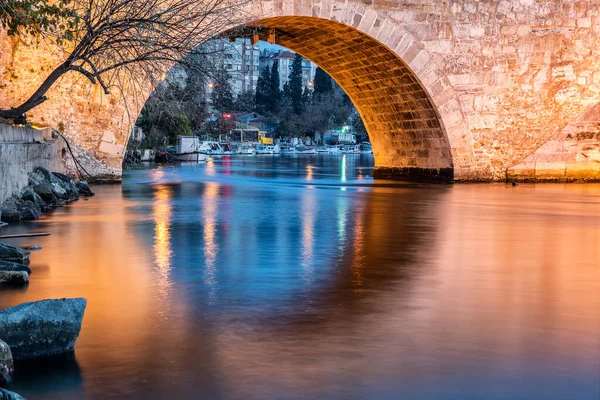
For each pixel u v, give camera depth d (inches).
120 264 434.3
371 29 1096.8
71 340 267.4
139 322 304.2
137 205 796.0
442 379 241.8
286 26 1139.9
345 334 289.7
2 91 952.9
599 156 1202.6
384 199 917.8
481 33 1154.7
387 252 490.9
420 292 366.6
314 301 344.5
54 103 973.8
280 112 5644.7
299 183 1250.6
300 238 553.6
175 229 596.4
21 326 259.4
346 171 1737.2
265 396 226.4
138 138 2324.1
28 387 232.1
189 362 255.1
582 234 598.5
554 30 1180.5
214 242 525.7
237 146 3727.9
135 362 254.5
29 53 956.0
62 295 350.3
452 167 1176.8
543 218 713.6
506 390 233.1
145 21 727.7
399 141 1338.6
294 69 6038.4
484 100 1168.2
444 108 1152.8
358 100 1386.6
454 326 303.1
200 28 924.0
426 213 748.0
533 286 385.1
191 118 2527.1
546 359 261.7
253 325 301.1
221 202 855.7
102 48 749.9
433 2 1128.2
